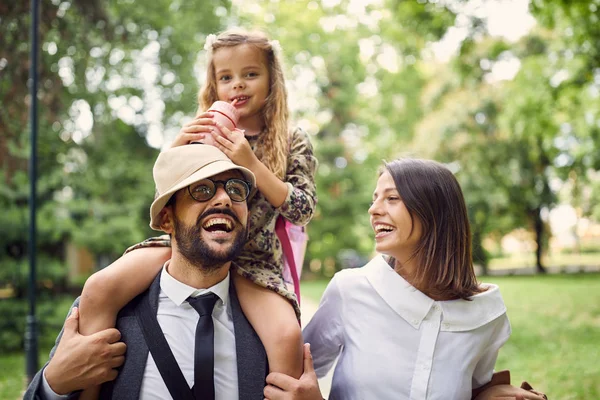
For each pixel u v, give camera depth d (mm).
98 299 2459
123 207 13719
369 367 2646
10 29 11125
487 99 25797
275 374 2414
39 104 11656
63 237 12953
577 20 12219
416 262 2723
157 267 2613
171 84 17719
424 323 2662
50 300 12375
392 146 29297
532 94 15531
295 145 3033
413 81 27719
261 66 3000
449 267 2695
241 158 2561
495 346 2783
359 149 32125
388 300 2686
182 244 2432
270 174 2676
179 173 2439
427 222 2674
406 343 2650
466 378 2654
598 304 15438
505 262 51531
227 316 2547
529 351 9867
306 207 2807
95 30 12578
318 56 27062
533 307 15422
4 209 11891
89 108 14383
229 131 2586
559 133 17750
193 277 2500
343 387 2721
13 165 11766
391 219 2703
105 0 12680
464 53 12141
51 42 11961
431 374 2607
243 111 2969
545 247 36000
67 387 2342
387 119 29156
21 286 12180
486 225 29688
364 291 2764
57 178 12289
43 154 12055
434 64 27938
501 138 26219
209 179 2432
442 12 11477
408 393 2598
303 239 3156
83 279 15227
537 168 28000
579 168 26938
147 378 2398
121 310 2529
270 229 2838
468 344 2668
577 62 14328
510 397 2721
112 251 13180
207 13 17547
